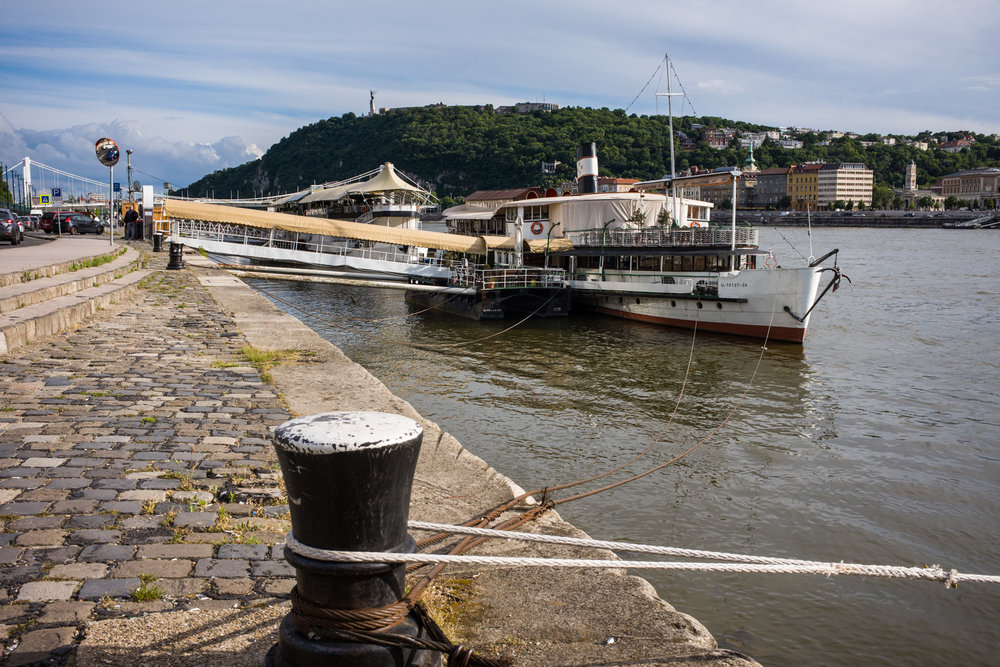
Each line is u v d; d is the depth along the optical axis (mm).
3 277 14625
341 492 2641
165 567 4430
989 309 38844
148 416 7852
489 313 36094
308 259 36594
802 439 16938
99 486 5715
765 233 160750
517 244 39375
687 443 16391
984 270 62750
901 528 12250
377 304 44094
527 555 5430
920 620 9227
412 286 31125
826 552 11281
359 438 2602
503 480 7078
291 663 2844
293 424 2746
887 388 22094
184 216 34656
